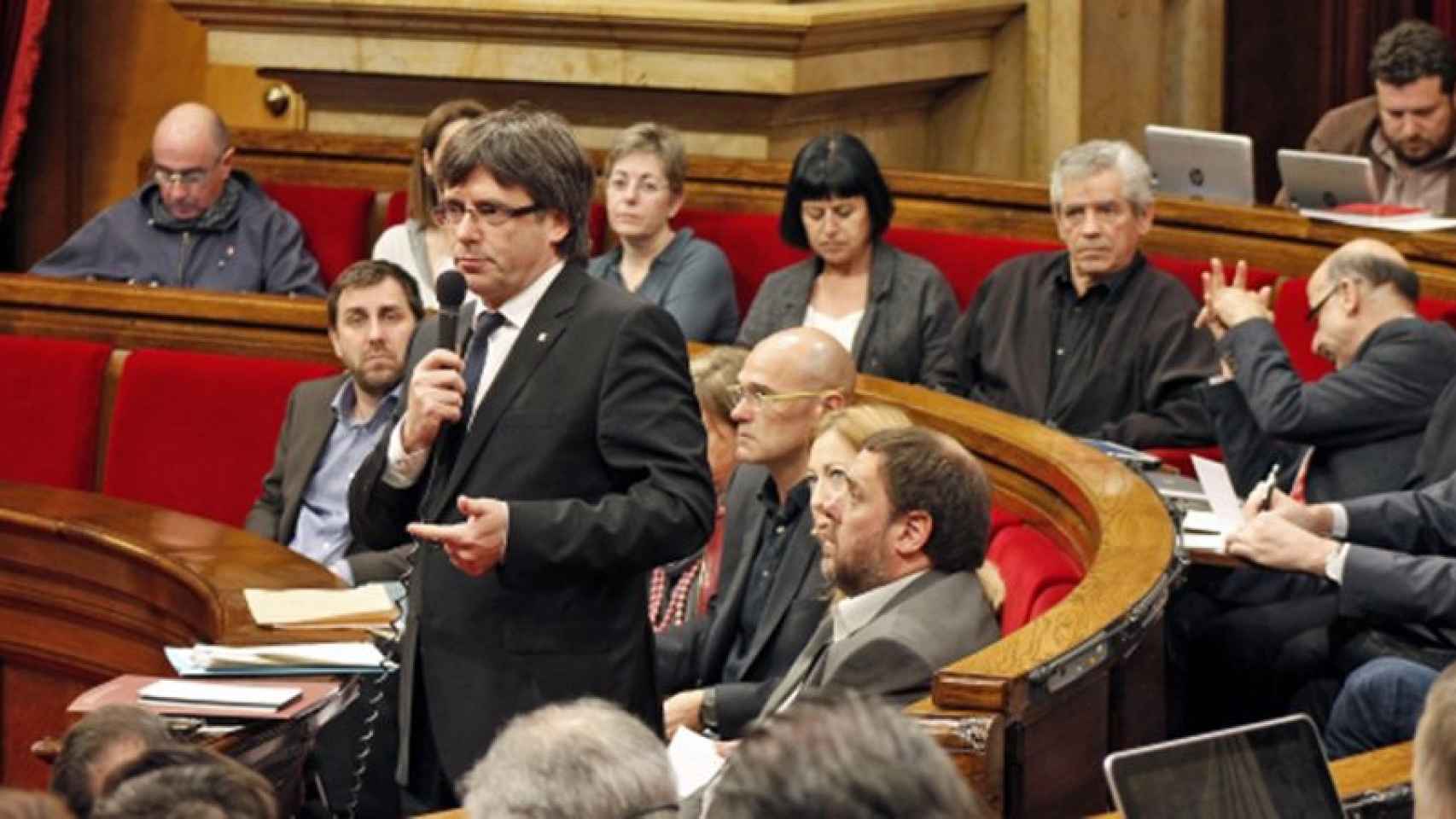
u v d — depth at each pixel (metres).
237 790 7.27
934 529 11.91
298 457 18.95
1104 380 19.84
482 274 11.91
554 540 11.47
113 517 15.61
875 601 11.98
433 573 12.13
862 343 21.16
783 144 25.42
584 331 11.93
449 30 25.73
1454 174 23.00
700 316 22.09
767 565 14.95
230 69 29.23
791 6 24.67
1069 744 10.77
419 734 12.19
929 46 26.36
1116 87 27.39
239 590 13.91
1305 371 19.95
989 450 16.28
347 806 13.59
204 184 23.97
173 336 20.84
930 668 11.47
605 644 12.01
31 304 21.19
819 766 5.24
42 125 30.00
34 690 15.84
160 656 14.95
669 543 11.71
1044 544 14.79
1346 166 21.25
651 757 7.39
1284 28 28.33
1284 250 21.27
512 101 26.09
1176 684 16.52
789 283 21.62
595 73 25.33
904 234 22.88
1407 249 20.39
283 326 20.61
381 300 18.61
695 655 15.41
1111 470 15.01
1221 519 16.00
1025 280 20.50
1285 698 16.19
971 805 5.29
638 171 22.06
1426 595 14.73
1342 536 15.52
